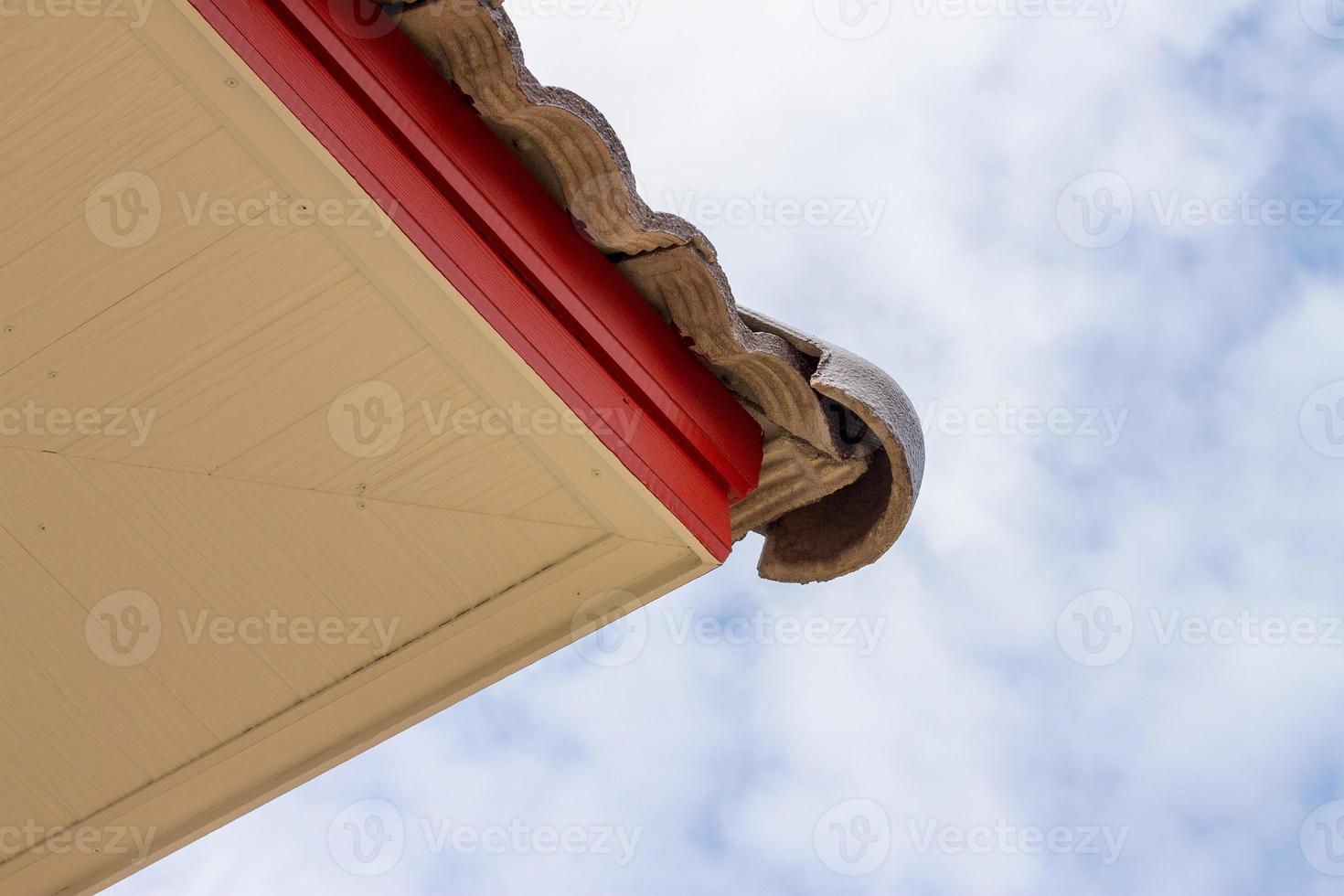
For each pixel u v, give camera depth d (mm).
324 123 2922
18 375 3320
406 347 3252
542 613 3730
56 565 3658
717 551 3549
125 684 3873
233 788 4105
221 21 2787
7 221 3080
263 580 3682
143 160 3004
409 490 3502
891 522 3664
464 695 3875
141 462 3482
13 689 3871
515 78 3121
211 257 3127
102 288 3178
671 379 3512
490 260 3182
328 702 3904
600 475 3389
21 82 2893
